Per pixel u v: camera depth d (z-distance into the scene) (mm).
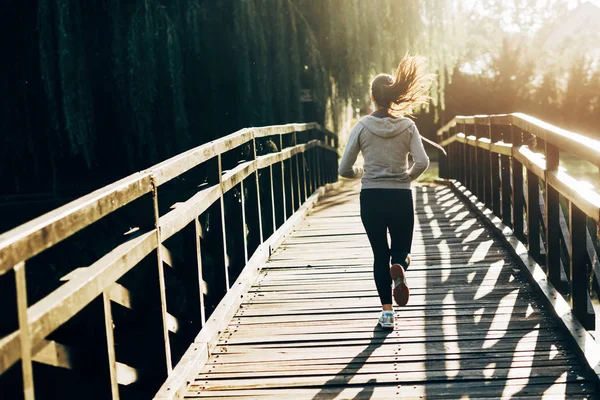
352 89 15406
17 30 12836
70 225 2330
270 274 6156
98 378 2697
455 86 26266
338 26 14797
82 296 2416
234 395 3543
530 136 6480
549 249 4949
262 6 13523
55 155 13281
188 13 12664
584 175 18703
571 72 25625
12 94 13062
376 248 4426
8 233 1998
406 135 4277
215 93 13266
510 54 25984
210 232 5008
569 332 3992
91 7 12398
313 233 8359
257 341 4352
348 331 4477
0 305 1945
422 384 3586
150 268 3434
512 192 6691
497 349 4012
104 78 12578
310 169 11969
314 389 3582
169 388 3393
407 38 15250
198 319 4188
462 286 5438
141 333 3420
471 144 9984
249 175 6594
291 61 13836
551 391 3404
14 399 1969
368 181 4324
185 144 12359
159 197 14016
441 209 9883
